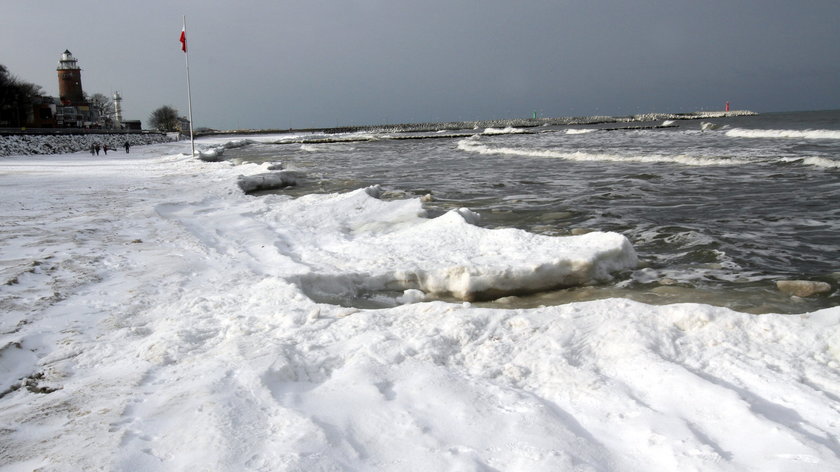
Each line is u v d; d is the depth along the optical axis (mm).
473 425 3438
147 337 5402
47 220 12656
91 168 32062
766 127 71250
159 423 3592
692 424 3332
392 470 3010
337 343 4984
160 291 7074
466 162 31688
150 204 14820
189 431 3426
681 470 2879
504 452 3150
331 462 3059
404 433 3387
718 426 3283
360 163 34469
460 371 4363
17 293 6949
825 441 3041
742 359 4180
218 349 4891
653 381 3904
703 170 21453
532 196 16938
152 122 190500
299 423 3469
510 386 4082
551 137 64000
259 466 3023
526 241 8844
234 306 6316
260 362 4402
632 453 3109
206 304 6348
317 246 10086
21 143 52938
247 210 13617
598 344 4605
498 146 45000
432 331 5004
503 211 14383
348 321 5430
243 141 84750
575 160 29172
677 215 13047
